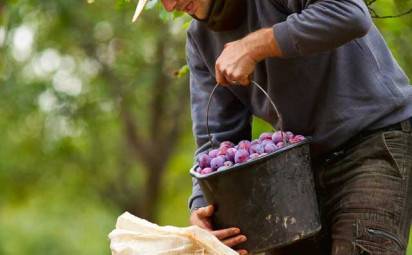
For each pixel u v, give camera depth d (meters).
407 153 7.06
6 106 29.30
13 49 26.16
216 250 6.91
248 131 7.93
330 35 6.58
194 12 7.15
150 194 30.48
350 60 7.08
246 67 6.72
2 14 17.75
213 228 7.14
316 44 6.62
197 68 7.83
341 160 7.16
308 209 6.96
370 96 7.04
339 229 7.08
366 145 7.06
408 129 7.09
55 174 35.50
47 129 31.66
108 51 29.44
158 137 30.16
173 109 30.00
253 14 7.12
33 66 29.70
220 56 6.79
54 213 47.50
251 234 6.94
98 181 34.72
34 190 38.38
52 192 39.41
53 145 31.89
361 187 7.02
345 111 7.05
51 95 30.00
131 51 28.92
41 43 29.48
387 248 6.90
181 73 9.70
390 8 11.03
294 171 6.90
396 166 7.00
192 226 6.99
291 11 6.98
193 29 7.58
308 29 6.58
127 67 29.19
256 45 6.70
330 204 7.27
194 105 7.88
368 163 7.05
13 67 28.48
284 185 6.86
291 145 6.85
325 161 7.25
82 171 34.97
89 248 47.97
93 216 45.72
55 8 27.09
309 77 7.10
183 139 34.47
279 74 7.12
